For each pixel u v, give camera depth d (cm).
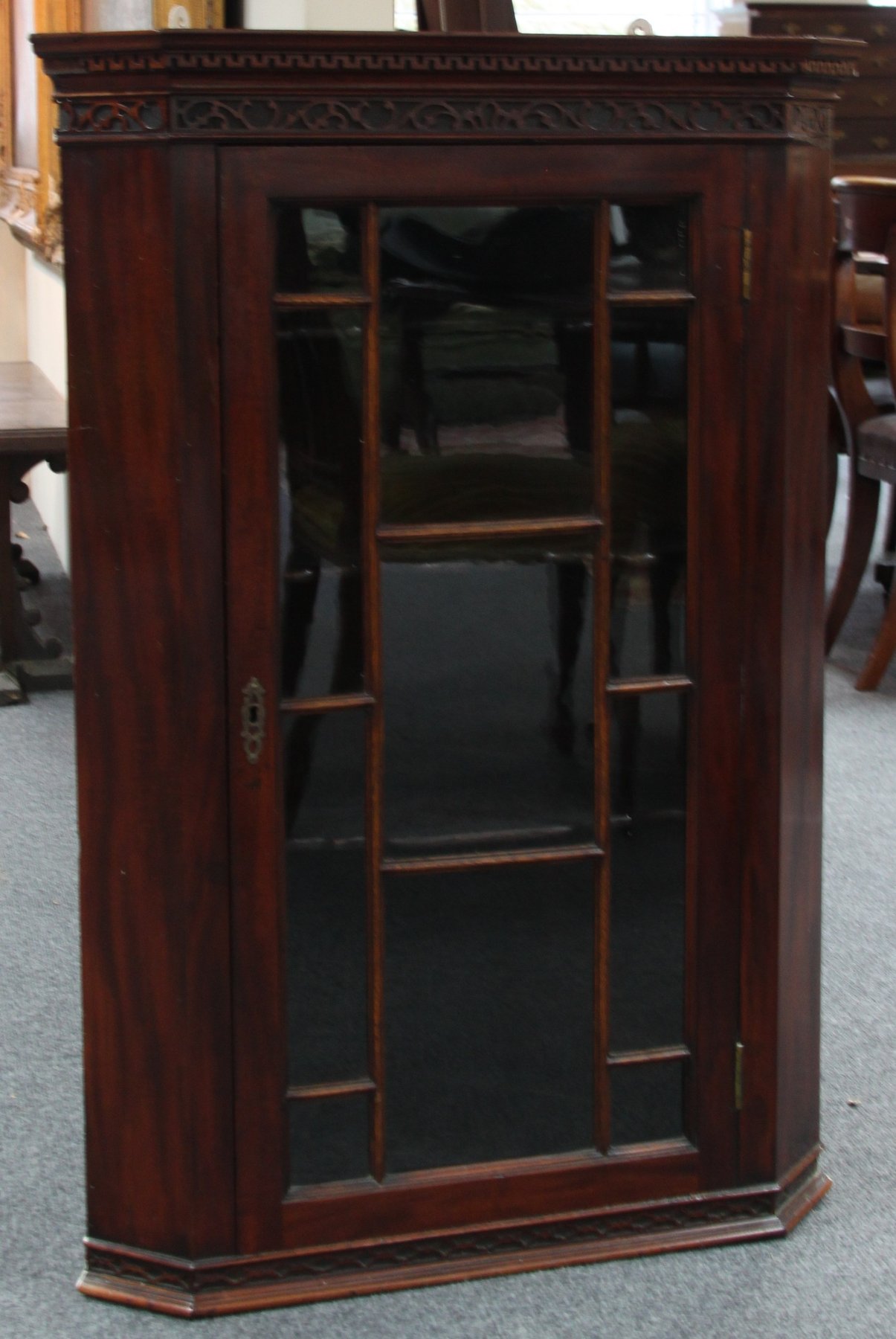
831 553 612
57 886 327
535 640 187
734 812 196
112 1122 193
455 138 172
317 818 186
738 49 177
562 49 172
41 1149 230
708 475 187
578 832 193
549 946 195
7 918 311
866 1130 235
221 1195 191
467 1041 195
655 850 196
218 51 165
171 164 168
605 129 176
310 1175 195
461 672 186
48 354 602
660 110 178
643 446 186
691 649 192
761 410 188
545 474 184
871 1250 205
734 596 191
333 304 175
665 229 182
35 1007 274
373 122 171
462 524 183
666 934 198
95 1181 196
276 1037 189
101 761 184
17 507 704
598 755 191
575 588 187
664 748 194
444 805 189
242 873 184
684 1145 204
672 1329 188
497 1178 198
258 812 183
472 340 179
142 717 182
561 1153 201
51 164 497
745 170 182
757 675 194
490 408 181
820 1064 236
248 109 168
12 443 439
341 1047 192
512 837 191
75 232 173
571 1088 199
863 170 811
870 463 457
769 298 185
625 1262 202
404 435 180
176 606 178
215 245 171
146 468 176
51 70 169
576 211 179
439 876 190
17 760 403
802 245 188
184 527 176
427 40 168
